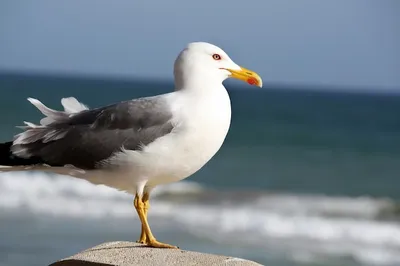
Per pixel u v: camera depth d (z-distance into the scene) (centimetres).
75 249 1548
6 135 3969
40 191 2170
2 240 1603
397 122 6450
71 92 8819
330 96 13350
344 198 2398
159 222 1903
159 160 627
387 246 1791
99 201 2083
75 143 639
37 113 5178
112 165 633
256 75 663
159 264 595
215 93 640
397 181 3111
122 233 1736
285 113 7069
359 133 5294
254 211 2108
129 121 632
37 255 1488
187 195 2372
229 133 4950
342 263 1609
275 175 3162
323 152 4109
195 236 1767
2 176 2261
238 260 610
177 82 653
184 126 623
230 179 3002
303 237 1823
